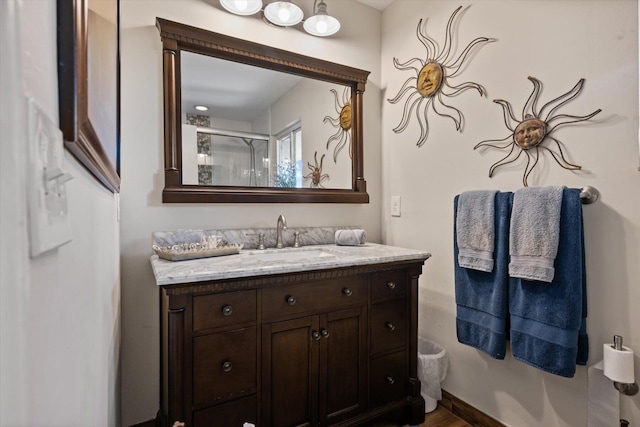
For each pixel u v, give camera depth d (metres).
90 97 0.50
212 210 1.68
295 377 1.30
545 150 1.33
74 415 0.45
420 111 1.92
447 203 1.76
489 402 1.55
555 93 1.30
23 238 0.27
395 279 1.55
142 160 1.52
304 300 1.32
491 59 1.54
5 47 0.25
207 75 1.66
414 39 1.96
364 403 1.46
